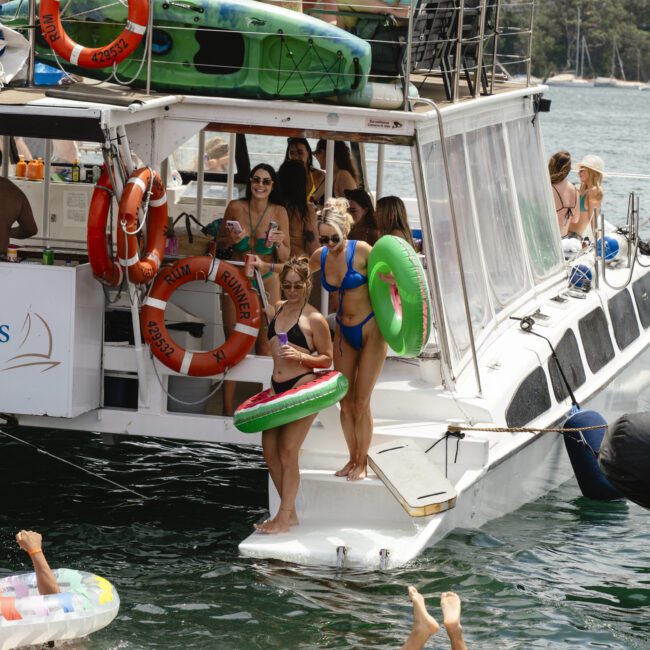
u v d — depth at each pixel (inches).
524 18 3971.5
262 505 1027.3
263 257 991.0
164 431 942.4
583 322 1250.0
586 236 1587.1
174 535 940.6
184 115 932.0
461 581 856.3
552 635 786.8
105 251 864.3
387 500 916.6
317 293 1112.8
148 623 770.2
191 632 759.1
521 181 1286.9
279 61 924.0
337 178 1252.5
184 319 966.4
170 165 1428.4
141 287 918.4
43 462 1122.7
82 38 966.4
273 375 895.1
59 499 1023.0
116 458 1149.1
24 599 716.0
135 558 886.4
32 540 747.4
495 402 981.2
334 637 759.1
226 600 808.3
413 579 851.4
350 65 915.4
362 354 899.4
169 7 913.5
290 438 884.0
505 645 768.9
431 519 901.2
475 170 1115.3
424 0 1021.2
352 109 916.6
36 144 1434.5
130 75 940.0
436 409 970.1
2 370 896.9
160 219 917.2
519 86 1305.4
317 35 911.7
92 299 913.5
